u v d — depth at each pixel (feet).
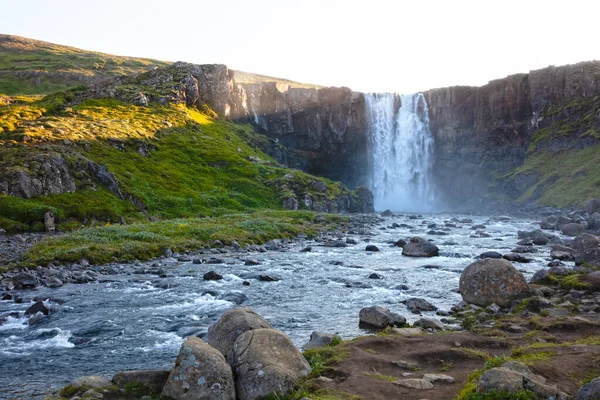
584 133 374.22
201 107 404.36
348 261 125.49
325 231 200.85
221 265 119.44
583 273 87.04
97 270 110.52
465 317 65.92
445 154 450.30
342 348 47.06
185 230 161.89
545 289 75.77
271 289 90.94
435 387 36.86
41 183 183.01
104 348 58.08
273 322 67.87
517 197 380.99
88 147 245.86
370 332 61.98
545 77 426.10
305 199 284.20
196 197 242.17
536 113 427.33
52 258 113.91
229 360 38.55
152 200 222.07
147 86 392.47
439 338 50.67
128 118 322.14
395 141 453.99
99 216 186.09
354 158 449.06
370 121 446.60
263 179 297.33
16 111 285.02
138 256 127.85
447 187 447.83
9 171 178.81
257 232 171.94
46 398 39.27
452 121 449.48
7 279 95.61
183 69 415.23
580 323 55.93
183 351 36.86
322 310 74.90
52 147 212.84
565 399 30.53
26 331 64.95
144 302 81.10
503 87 434.71
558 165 370.32
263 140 410.93
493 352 47.24
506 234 191.11
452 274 105.09
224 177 286.87
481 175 430.61
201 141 328.08
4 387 45.60
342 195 327.26
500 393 30.27
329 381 37.29
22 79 577.84
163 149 294.66
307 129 445.37
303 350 49.75
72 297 84.53
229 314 45.55
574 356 40.45
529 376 33.19
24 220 165.68
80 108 318.86
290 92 449.48
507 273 71.72
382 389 35.86
